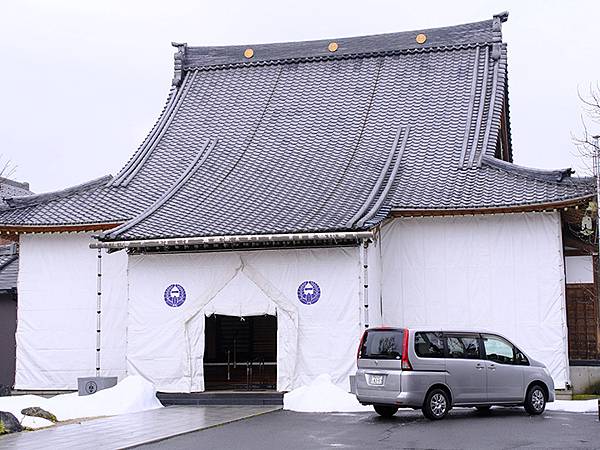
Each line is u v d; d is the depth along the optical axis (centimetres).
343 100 2958
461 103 2797
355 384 1933
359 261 2205
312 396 2027
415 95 2891
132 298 2342
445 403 1744
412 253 2392
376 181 2475
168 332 2309
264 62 3198
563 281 2300
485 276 2347
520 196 2277
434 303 2366
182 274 2323
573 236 2542
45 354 2541
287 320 2236
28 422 1694
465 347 1792
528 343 2302
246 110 3030
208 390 2350
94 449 1366
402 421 1720
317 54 3162
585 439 1432
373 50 3105
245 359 2728
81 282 2550
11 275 3080
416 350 1730
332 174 2578
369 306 2222
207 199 2516
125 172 2788
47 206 2612
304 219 2247
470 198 2320
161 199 2527
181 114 3084
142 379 2141
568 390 2262
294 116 2944
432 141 2662
